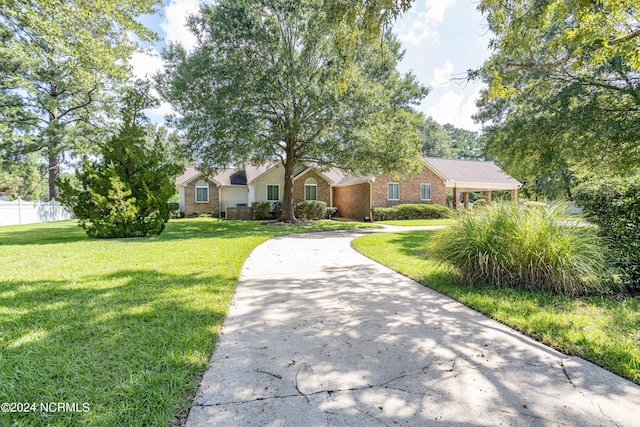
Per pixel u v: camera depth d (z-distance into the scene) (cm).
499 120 1051
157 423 168
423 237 1016
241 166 1515
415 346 263
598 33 443
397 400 190
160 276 495
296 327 305
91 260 625
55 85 1670
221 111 1254
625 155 878
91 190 941
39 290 411
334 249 817
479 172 2298
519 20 447
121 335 274
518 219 443
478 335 285
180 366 225
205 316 323
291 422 170
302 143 1611
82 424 166
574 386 204
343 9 441
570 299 376
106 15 810
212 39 1337
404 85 1472
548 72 820
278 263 628
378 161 1420
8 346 252
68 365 223
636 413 177
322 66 1359
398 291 430
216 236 1093
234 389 201
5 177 3017
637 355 236
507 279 430
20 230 1331
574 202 474
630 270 403
